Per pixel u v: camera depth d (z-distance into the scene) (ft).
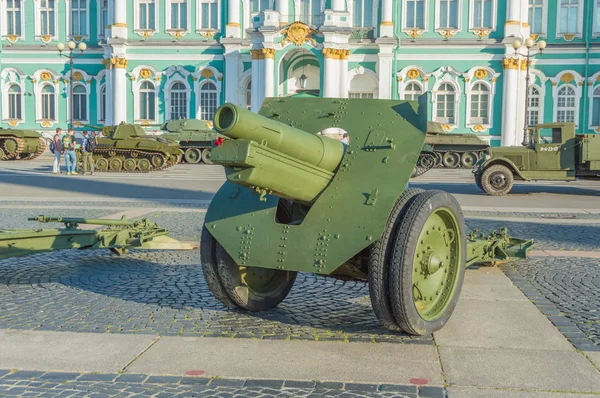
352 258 19.81
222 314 21.56
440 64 134.72
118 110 140.67
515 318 21.08
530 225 43.34
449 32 134.10
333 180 19.27
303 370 16.46
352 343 18.52
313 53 130.62
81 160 94.73
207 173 93.40
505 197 63.72
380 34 134.31
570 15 133.80
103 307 22.30
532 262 30.53
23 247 25.16
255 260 19.27
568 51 133.49
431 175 95.20
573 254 32.63
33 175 85.56
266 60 130.41
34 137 122.21
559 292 24.72
